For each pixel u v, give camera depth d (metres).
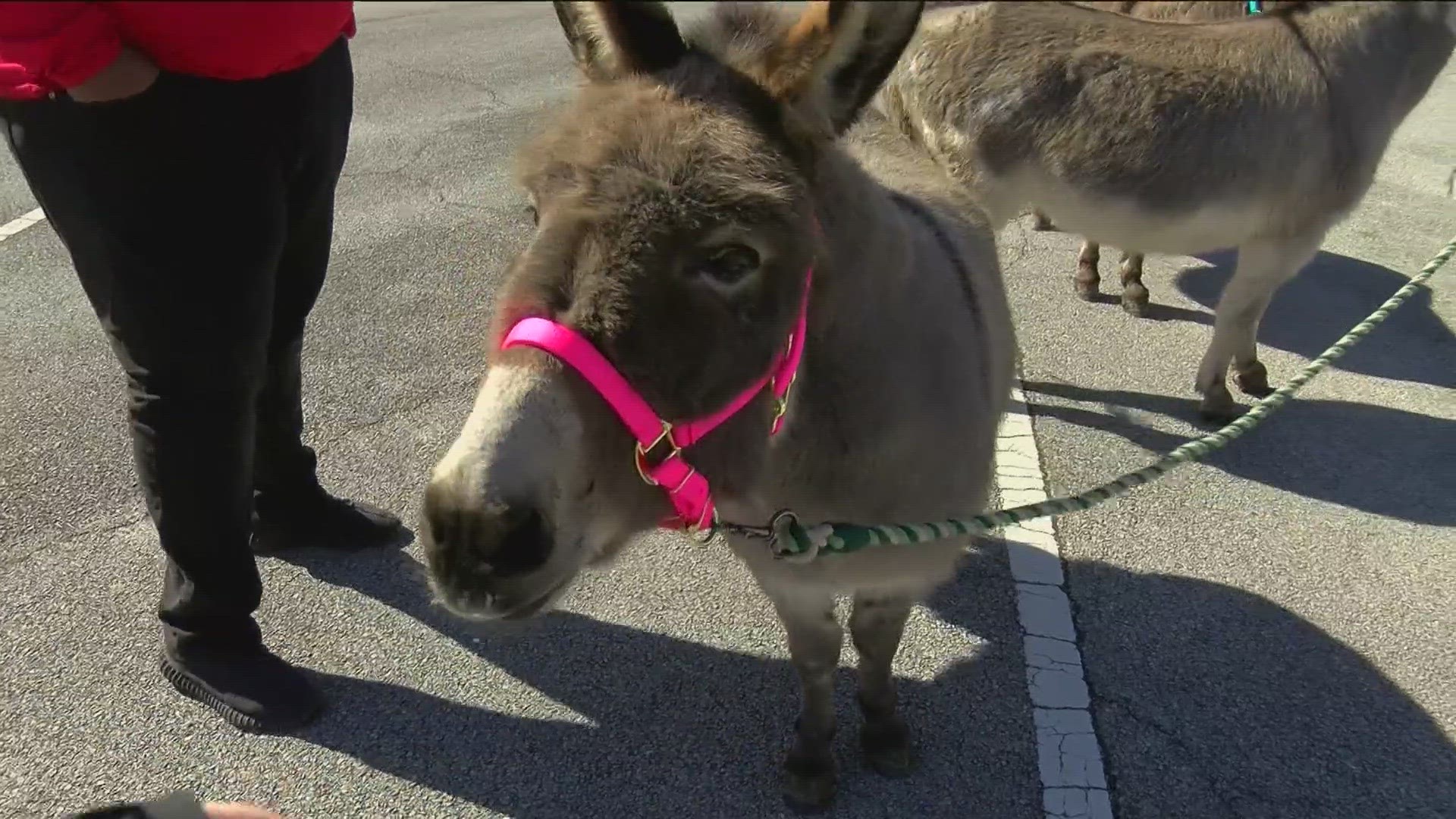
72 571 3.40
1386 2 4.30
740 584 3.48
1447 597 3.40
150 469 2.54
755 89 1.64
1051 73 4.15
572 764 2.79
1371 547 3.65
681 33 1.79
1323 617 3.32
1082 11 4.38
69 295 5.26
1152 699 3.00
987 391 2.43
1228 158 4.06
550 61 10.17
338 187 6.82
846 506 2.14
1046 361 4.97
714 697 3.02
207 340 2.36
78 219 2.21
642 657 3.16
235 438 2.57
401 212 6.43
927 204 2.67
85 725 2.85
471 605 1.50
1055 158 4.20
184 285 2.27
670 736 2.88
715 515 1.96
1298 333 5.25
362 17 12.88
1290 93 4.08
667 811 2.66
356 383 4.56
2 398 4.33
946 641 3.22
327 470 3.97
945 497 2.29
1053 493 3.97
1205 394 4.45
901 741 2.76
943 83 4.34
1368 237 6.30
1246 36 4.22
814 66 1.64
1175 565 3.56
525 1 14.15
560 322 1.46
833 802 2.67
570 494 1.51
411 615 3.30
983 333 2.48
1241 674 3.09
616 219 1.45
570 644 3.21
